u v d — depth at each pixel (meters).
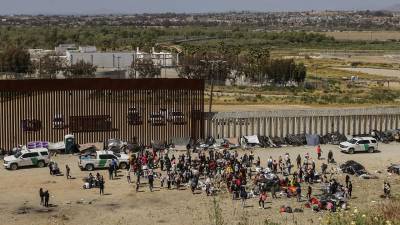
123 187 54.16
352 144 69.81
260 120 76.94
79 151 66.00
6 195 51.09
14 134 66.31
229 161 58.31
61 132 68.19
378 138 76.56
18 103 66.31
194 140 70.69
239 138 71.94
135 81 70.06
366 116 80.81
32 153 60.53
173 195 51.81
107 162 59.91
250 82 152.00
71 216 45.84
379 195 51.66
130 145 66.62
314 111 78.62
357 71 184.75
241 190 49.41
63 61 139.75
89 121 68.88
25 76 136.62
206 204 48.97
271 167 58.94
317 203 47.38
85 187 53.47
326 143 74.31
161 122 71.31
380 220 17.95
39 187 53.69
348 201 49.09
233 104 107.69
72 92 68.19
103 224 44.00
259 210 47.12
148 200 50.34
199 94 72.88
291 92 131.25
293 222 42.69
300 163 61.44
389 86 145.38
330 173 60.09
